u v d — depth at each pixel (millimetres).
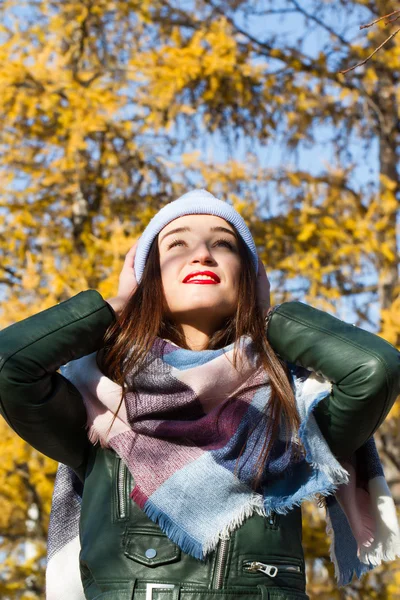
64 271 8289
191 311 2469
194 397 2281
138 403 2289
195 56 8820
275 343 2352
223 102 9484
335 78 9719
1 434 7312
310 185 9328
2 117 8914
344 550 2396
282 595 2166
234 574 2152
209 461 2217
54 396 2291
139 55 8883
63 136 8945
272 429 2250
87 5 9500
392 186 8906
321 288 8766
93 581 2258
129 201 9406
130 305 2510
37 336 2295
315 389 2299
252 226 9031
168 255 2533
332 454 2254
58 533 2502
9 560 8375
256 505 2195
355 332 2281
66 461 2408
